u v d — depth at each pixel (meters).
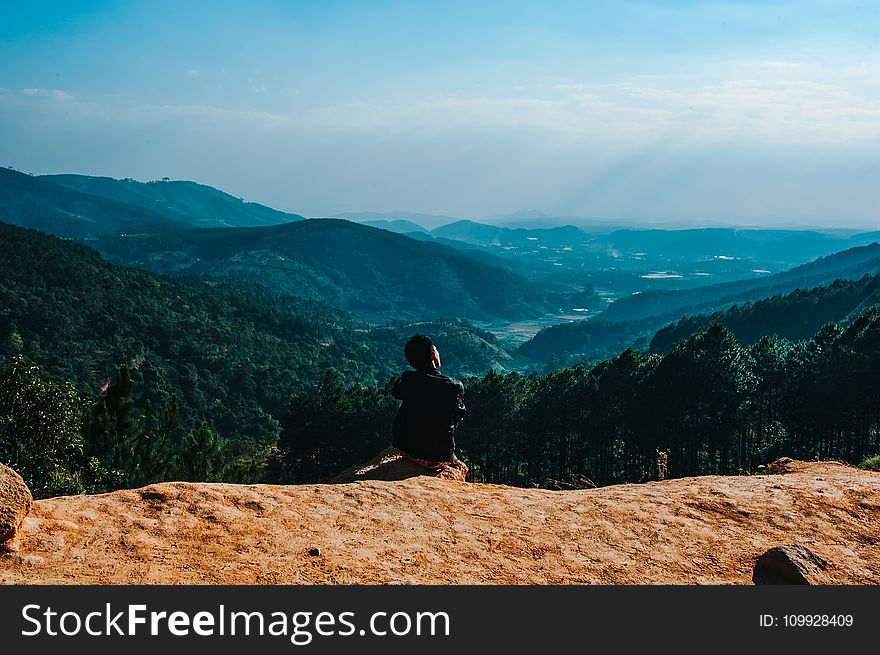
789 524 5.65
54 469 16.84
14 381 15.95
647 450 58.78
